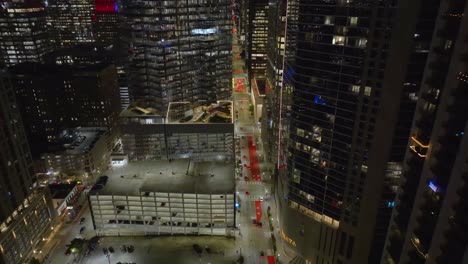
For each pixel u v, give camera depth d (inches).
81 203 6688.0
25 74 7815.0
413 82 3361.2
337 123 3909.9
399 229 2753.4
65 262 5295.3
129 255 5423.2
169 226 5782.5
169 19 7185.0
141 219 5797.2
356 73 3580.2
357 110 3698.3
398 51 3294.8
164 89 7682.1
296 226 4879.4
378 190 3870.6
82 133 7864.2
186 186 5620.1
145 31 7229.3
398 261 2760.8
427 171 2309.3
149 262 5280.5
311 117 4138.8
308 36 3836.1
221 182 5762.8
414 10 3110.2
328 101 3909.9
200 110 7819.9
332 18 3572.8
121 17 7583.7
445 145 2112.5
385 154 3688.5
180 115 7426.2
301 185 4584.2
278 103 6181.1
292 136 4475.9
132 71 7844.5
